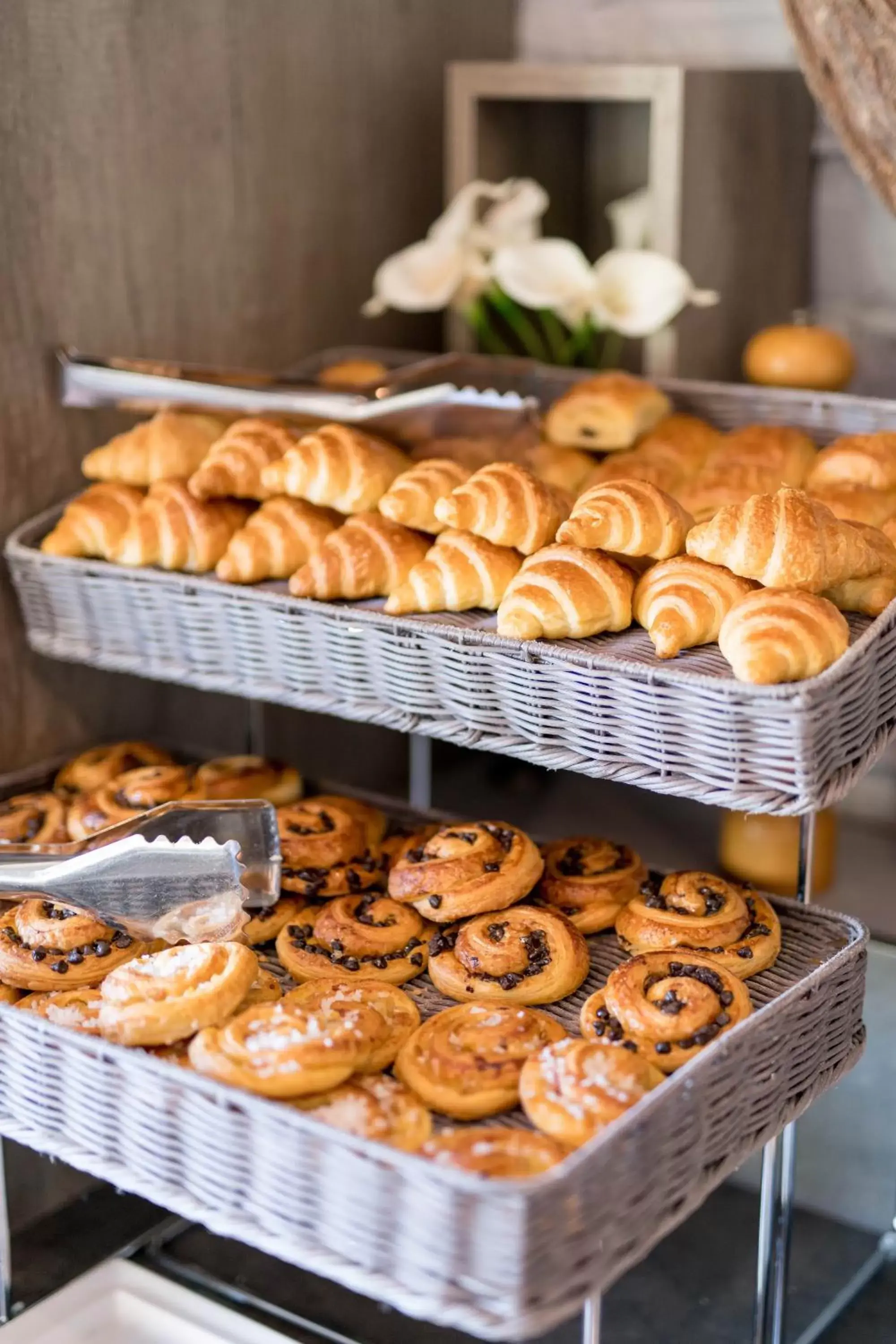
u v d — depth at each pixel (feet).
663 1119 3.26
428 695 3.88
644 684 3.53
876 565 3.67
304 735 5.33
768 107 4.98
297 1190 3.28
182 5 4.52
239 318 4.86
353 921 3.92
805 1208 4.74
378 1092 3.45
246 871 3.88
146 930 3.78
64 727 4.69
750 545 3.55
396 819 4.42
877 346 5.08
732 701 3.44
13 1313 4.20
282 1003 3.54
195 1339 3.96
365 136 5.12
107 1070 3.46
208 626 4.11
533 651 3.65
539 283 4.67
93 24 4.33
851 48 4.25
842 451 4.18
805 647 3.42
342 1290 4.38
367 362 4.84
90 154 4.40
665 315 4.59
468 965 3.77
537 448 4.35
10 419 4.37
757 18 5.12
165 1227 4.54
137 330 4.60
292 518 4.07
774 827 4.81
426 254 4.84
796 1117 3.67
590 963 3.89
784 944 3.93
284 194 4.91
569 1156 3.18
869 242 5.20
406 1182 3.14
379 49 5.09
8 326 4.32
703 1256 4.53
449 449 4.22
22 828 4.23
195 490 4.11
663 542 3.71
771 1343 4.16
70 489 4.54
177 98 4.57
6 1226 4.14
